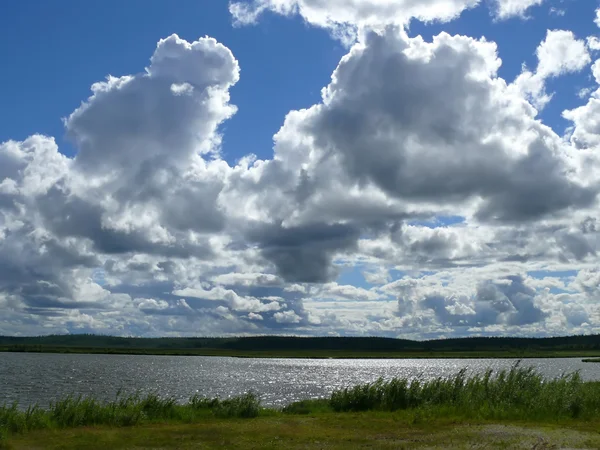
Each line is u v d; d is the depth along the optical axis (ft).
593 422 78.18
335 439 64.39
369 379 407.03
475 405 92.07
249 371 536.01
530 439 61.93
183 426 78.33
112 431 73.15
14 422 75.36
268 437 66.28
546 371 467.11
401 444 59.93
